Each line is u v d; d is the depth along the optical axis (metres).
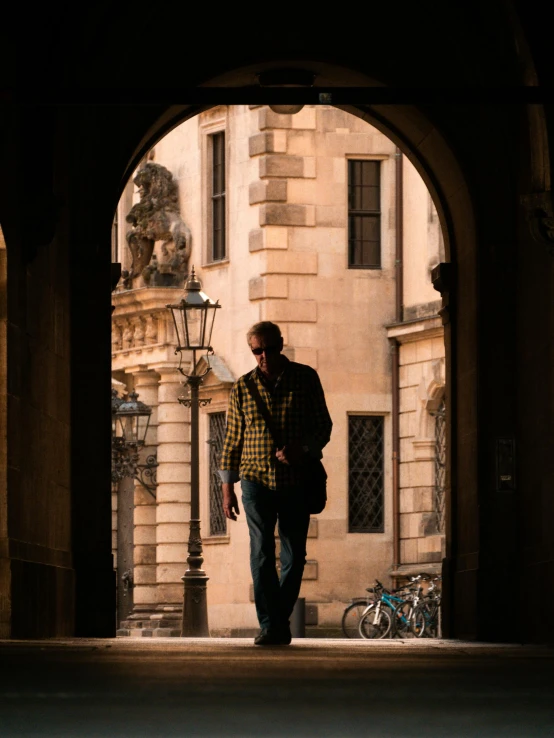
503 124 23.59
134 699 5.87
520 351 22.95
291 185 48.47
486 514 23.00
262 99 17.72
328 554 47.50
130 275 52.25
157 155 52.31
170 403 51.00
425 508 47.16
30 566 17.86
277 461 15.32
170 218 51.16
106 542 22.16
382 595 43.34
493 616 22.77
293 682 7.03
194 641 17.11
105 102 17.36
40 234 18.44
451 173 24.39
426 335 47.19
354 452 48.19
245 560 47.94
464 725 4.86
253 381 15.48
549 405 20.67
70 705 5.58
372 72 24.08
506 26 20.81
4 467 17.14
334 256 48.56
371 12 24.08
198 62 23.81
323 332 48.28
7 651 11.48
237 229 49.25
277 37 24.02
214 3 23.92
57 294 21.17
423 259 47.59
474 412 23.61
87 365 22.41
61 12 19.30
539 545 21.25
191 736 4.49
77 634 21.73
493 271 23.52
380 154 48.88
